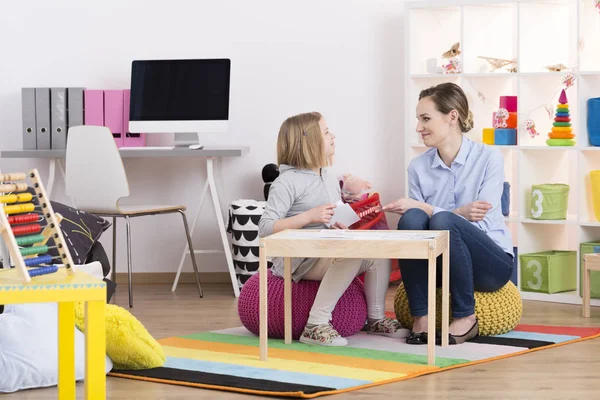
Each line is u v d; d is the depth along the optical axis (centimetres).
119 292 541
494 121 510
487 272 371
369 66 571
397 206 374
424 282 362
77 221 430
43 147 548
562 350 358
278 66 573
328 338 362
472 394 290
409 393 291
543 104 513
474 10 525
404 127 566
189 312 466
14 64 575
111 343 321
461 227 356
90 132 484
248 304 384
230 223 540
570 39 538
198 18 573
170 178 577
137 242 579
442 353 345
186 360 339
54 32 574
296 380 304
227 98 540
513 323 388
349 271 361
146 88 547
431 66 530
